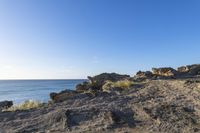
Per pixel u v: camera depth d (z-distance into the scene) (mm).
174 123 11617
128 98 18391
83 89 27672
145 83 27328
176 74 43812
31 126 12117
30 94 80188
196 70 46562
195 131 10383
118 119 12531
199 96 17141
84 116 13414
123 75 46156
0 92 105000
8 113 15461
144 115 13188
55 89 103938
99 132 10812
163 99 17281
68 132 10977
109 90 22703
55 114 13562
